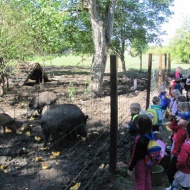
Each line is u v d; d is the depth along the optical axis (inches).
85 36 784.3
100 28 565.6
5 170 244.8
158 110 280.5
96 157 267.7
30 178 233.5
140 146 182.1
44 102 416.8
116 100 217.6
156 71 734.5
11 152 282.7
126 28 1032.2
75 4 599.8
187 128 184.1
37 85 703.1
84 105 485.4
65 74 1005.8
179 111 223.6
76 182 223.8
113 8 581.3
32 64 703.1
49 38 540.1
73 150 289.6
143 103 457.4
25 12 515.5
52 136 310.7
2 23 502.6
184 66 1406.3
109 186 215.5
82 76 941.2
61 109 303.4
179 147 208.5
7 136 328.2
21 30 514.3
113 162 229.6
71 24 658.8
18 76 676.1
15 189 215.5
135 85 629.0
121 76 909.8
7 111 442.6
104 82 778.8
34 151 288.4
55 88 663.8
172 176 211.2
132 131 220.5
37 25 518.3
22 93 585.9
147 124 181.6
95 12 567.2
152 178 221.3
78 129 312.2
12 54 517.7
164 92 384.5
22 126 366.0
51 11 491.2
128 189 211.8
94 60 572.4
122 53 1055.6
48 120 295.3
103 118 403.9
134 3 1027.9
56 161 264.7
